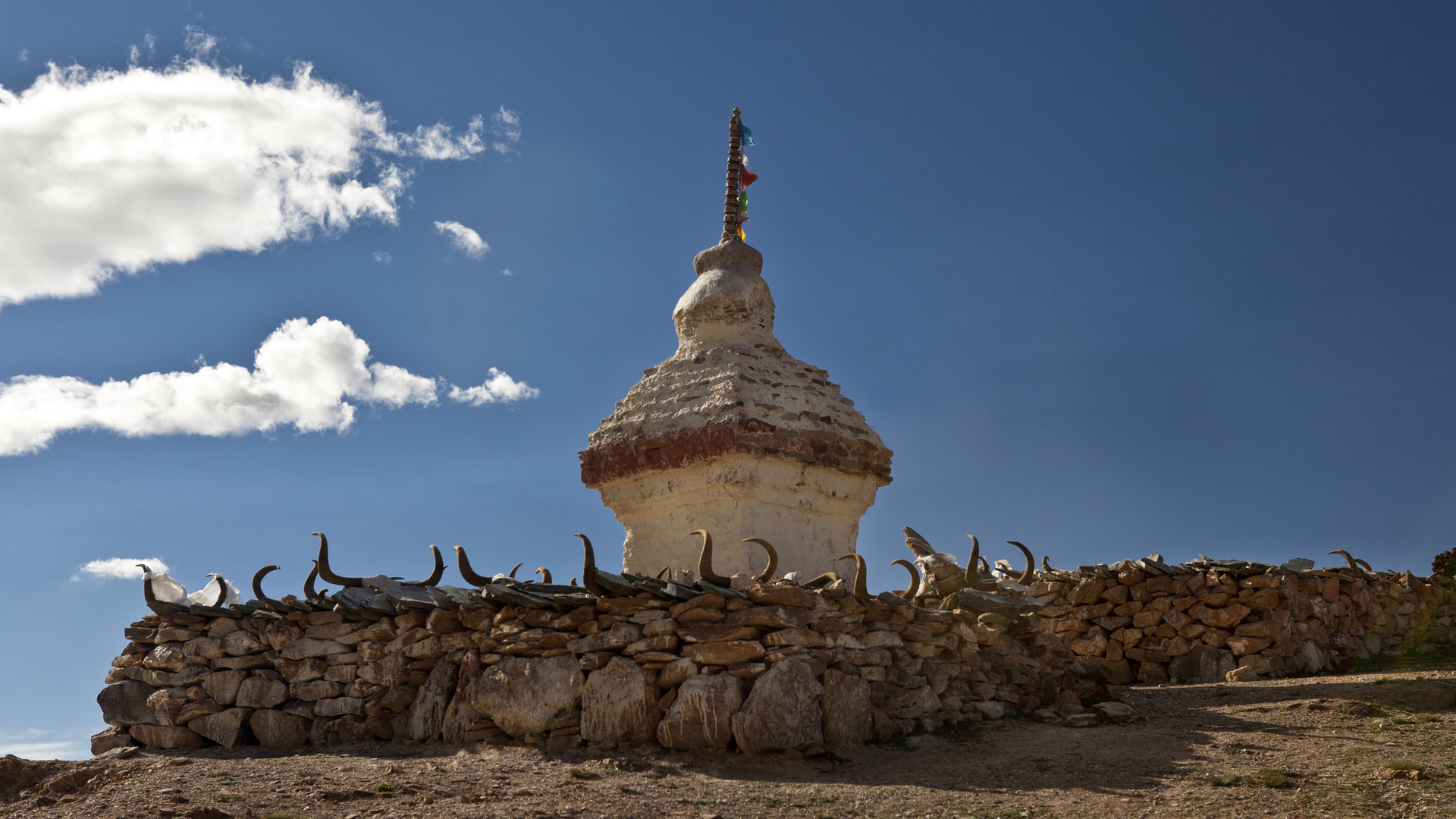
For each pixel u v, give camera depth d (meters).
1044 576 19.80
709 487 14.74
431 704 12.99
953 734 12.33
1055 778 10.09
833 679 11.50
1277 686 14.91
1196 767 10.07
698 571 14.61
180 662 14.36
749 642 11.13
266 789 10.02
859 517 16.34
